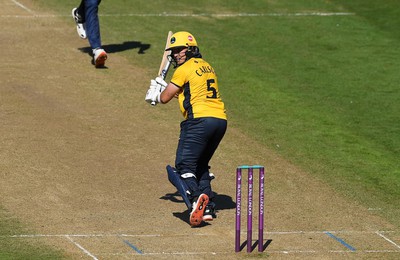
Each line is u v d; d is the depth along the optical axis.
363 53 71.44
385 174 49.78
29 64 63.78
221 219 42.09
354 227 41.88
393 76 66.50
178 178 40.69
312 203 44.84
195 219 39.84
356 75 66.44
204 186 41.78
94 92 59.56
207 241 39.00
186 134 41.22
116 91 60.06
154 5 80.44
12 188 44.19
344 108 60.06
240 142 53.03
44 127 52.84
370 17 80.44
